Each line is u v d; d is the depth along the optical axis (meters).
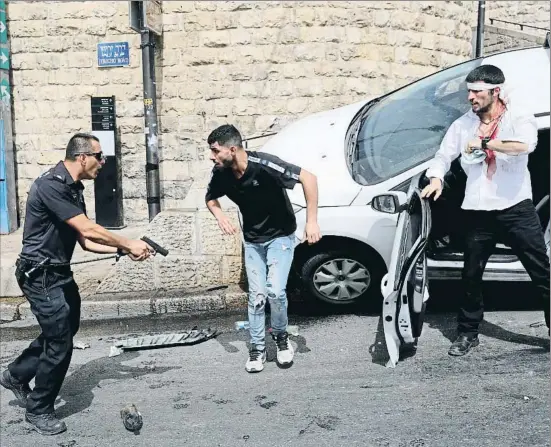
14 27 9.39
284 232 4.30
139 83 9.34
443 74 6.04
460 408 3.72
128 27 9.28
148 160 7.90
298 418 3.75
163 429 3.76
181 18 9.20
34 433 3.88
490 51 12.71
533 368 4.18
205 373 4.52
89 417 4.01
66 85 9.45
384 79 9.26
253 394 4.11
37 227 3.74
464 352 4.43
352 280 5.23
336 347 4.75
